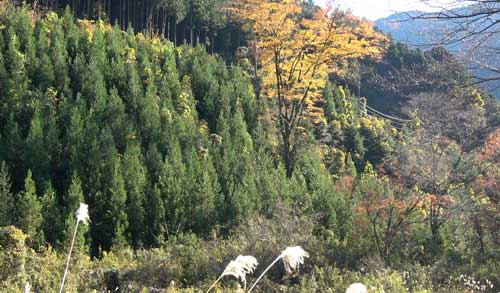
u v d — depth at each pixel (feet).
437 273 32.09
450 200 41.32
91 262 37.63
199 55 82.02
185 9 121.80
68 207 43.68
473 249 46.03
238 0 57.62
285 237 34.22
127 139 53.78
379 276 28.84
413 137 45.55
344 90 99.14
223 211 49.90
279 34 56.49
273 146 68.80
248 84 76.48
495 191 42.39
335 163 75.77
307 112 64.49
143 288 29.09
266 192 52.42
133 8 119.34
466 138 41.01
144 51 72.84
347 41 54.85
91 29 79.56
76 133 49.85
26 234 37.88
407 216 43.42
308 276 30.37
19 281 29.04
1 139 47.85
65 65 59.52
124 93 61.62
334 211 47.70
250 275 30.42
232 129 66.13
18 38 61.98
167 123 58.34
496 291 29.32
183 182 50.55
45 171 47.16
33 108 52.54
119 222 45.96
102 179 47.29
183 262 33.24
